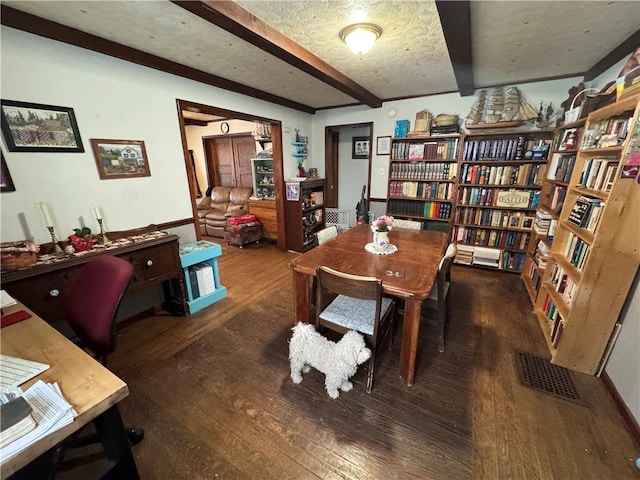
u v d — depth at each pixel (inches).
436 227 150.3
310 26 73.7
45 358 36.7
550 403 62.5
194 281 103.1
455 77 111.5
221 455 51.9
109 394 30.8
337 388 64.7
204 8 58.1
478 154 131.4
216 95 119.7
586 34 79.0
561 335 74.0
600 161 73.8
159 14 66.5
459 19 65.1
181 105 106.0
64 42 73.9
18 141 69.4
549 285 92.8
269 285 126.3
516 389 66.5
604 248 63.2
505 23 72.4
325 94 146.3
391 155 151.9
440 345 79.5
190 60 97.1
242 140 221.8
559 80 120.0
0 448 24.3
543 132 120.3
